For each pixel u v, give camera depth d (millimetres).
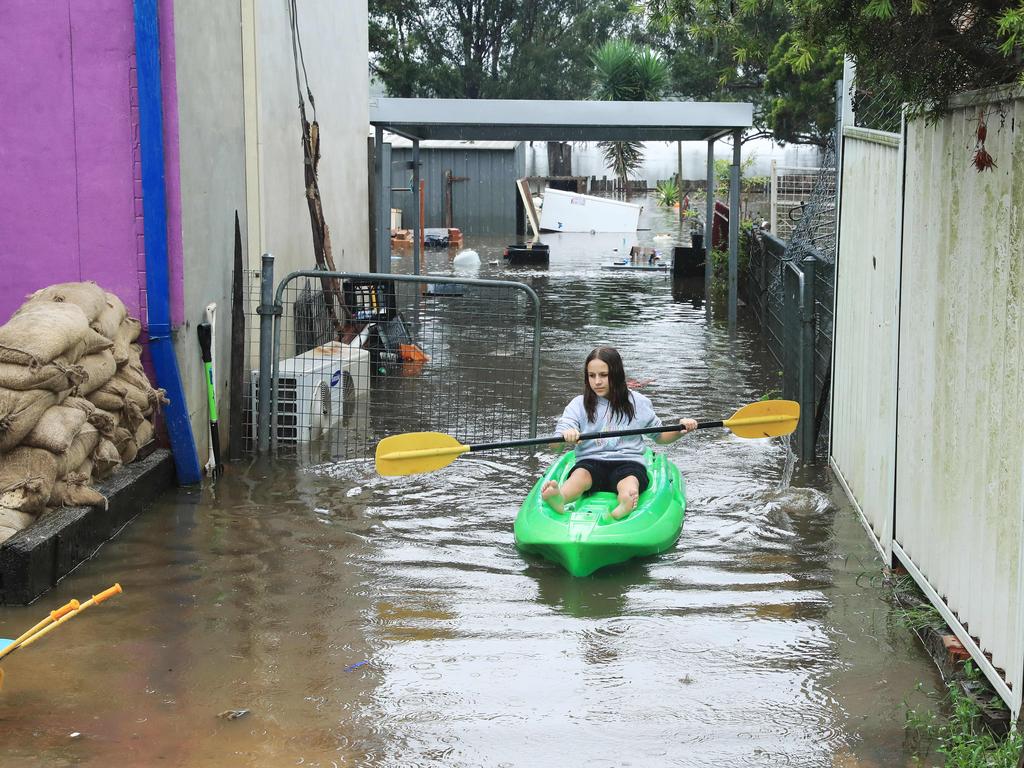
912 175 5961
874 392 7039
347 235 14305
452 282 9500
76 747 4457
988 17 4559
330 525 7484
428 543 7125
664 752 4430
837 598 6137
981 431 4750
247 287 9914
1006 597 4391
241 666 5250
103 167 8000
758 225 20688
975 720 4578
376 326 12930
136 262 8078
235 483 8500
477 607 6020
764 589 6281
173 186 8016
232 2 9555
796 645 5492
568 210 39156
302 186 11875
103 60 7902
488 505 8008
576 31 48875
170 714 4758
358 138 14898
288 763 4344
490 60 51156
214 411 8672
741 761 4355
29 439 6355
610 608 6008
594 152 56375
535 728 4637
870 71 5777
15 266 8141
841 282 8398
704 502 7977
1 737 4535
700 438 9930
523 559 6832
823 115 25719
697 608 6004
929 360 5617
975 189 4871
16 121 7992
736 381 12758
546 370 13461
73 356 6773
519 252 27719
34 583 6047
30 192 8062
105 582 6367
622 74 30641
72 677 5121
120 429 7551
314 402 9930
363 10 15141
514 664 5277
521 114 15852
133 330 7926
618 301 20547
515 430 10359
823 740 4527
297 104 11602
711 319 18156
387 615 5898
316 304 11898
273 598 6145
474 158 38125
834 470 8664
